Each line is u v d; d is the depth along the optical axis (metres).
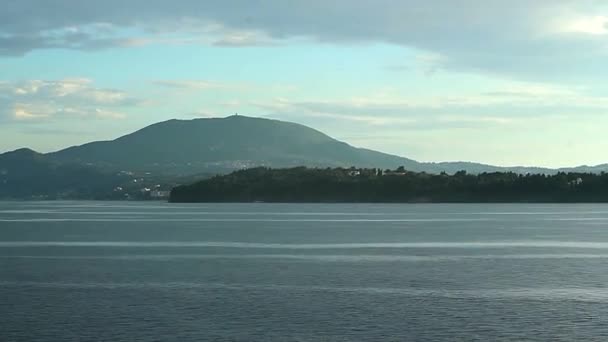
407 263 85.88
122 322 51.00
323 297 60.81
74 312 54.38
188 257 93.06
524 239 124.38
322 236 132.38
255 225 172.25
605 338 47.50
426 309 55.72
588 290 64.81
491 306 57.09
